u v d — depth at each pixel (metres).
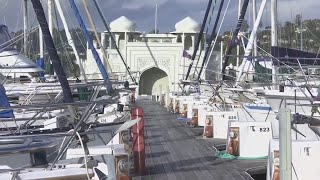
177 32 43.72
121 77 27.94
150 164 10.45
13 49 17.38
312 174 7.57
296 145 7.60
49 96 15.24
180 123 19.28
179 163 10.58
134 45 43.31
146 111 26.22
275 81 16.22
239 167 10.08
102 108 12.47
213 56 38.38
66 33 20.09
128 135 9.69
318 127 9.10
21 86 16.09
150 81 44.62
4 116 10.67
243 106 14.51
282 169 5.62
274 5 18.78
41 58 24.06
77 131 6.47
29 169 5.45
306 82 13.23
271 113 13.02
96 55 14.32
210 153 11.87
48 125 10.80
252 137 11.22
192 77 27.64
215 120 14.66
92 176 5.19
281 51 15.97
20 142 6.57
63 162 5.91
